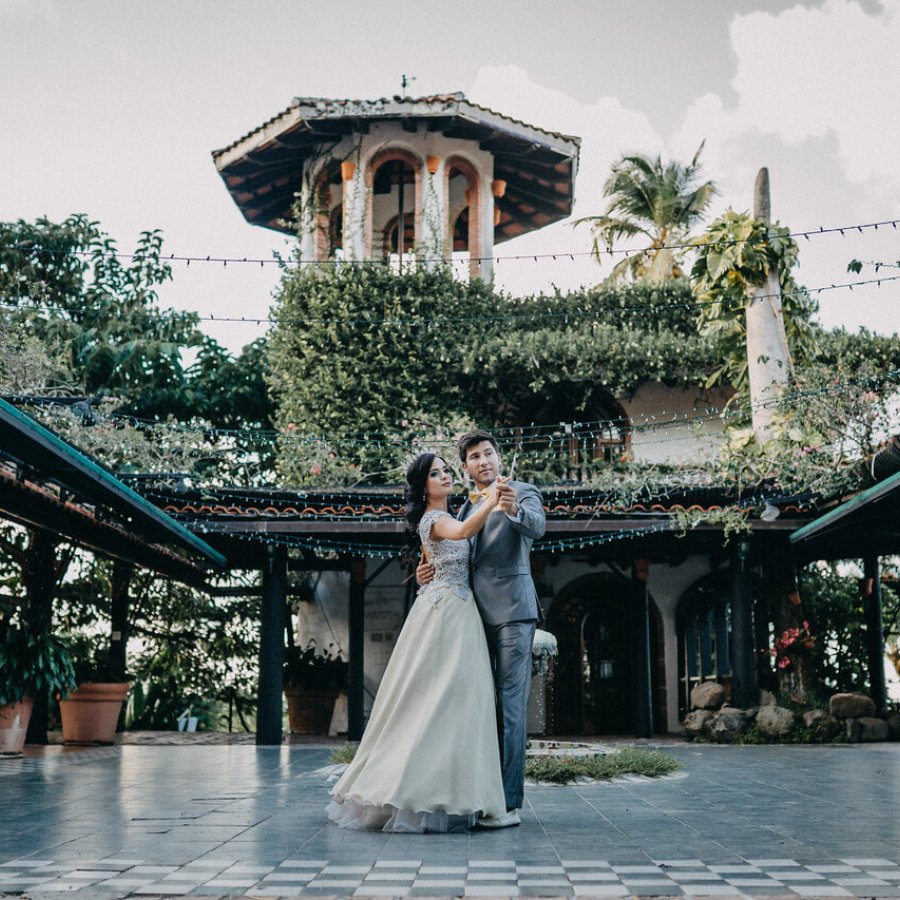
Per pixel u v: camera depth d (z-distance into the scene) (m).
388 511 13.98
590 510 13.88
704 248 15.65
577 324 20.00
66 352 17.98
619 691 17.89
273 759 10.10
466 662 4.82
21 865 3.78
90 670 14.00
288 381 19.05
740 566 14.61
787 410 14.23
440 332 19.16
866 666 17.02
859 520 11.92
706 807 5.73
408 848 4.15
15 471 9.61
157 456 14.52
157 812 5.50
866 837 4.49
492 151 22.16
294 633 20.53
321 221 21.38
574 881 3.45
